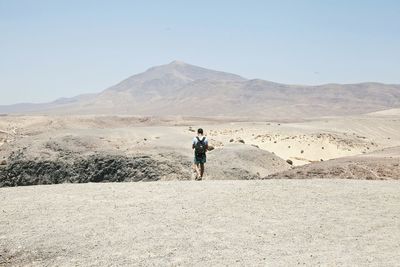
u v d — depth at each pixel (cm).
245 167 3325
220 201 1381
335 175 2209
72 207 1346
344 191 1524
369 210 1288
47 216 1255
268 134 7056
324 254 946
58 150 3928
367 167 2245
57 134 4431
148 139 4506
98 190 1595
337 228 1123
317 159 5788
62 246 1031
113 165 3612
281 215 1234
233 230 1106
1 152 4097
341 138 7025
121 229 1127
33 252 1010
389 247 988
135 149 3856
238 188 1570
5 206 1373
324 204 1352
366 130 9375
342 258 921
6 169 3822
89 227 1149
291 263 896
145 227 1139
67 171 3684
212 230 1107
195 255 948
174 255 952
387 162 2325
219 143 4306
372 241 1028
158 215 1241
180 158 3575
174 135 4919
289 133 7100
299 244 1009
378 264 886
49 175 3706
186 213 1254
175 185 1664
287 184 1650
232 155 3509
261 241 1029
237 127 7875
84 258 959
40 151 3938
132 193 1527
